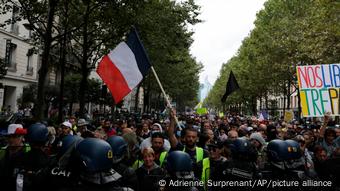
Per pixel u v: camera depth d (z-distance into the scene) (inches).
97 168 110.4
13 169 168.4
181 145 235.6
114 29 684.7
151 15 667.4
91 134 311.6
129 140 261.3
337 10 773.9
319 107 338.0
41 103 514.9
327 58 845.2
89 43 768.9
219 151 225.8
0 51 1211.9
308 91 342.3
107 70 293.4
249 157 180.2
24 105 1278.3
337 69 337.7
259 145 271.3
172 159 150.2
